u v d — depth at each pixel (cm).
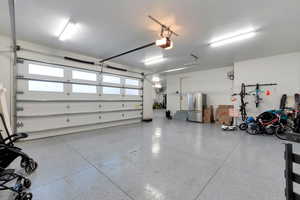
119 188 180
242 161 259
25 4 240
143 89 759
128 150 317
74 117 493
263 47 434
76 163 251
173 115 878
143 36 365
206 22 296
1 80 360
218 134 468
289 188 100
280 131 434
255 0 229
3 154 179
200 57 540
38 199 159
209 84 751
